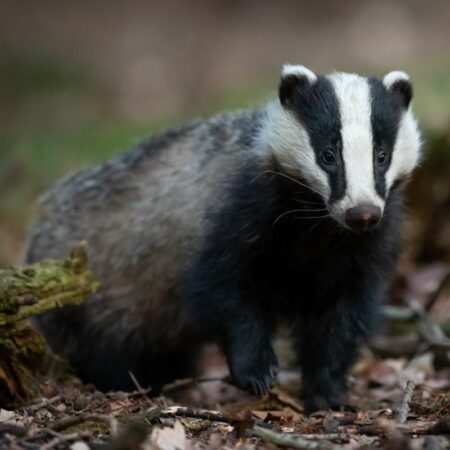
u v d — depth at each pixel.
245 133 11.64
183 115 28.81
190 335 12.94
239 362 10.77
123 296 12.95
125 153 13.50
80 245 10.77
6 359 10.13
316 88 10.52
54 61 35.75
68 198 13.79
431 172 16.06
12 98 32.75
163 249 12.40
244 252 10.95
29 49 36.97
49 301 10.37
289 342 13.29
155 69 35.97
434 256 16.17
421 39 36.75
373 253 11.07
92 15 40.88
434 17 38.56
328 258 11.06
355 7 40.22
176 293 12.43
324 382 11.10
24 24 39.56
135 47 38.12
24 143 26.55
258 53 37.31
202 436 8.51
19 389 10.22
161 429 8.20
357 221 9.63
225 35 39.22
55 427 8.37
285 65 10.95
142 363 13.27
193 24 40.38
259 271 11.13
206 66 36.09
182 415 8.96
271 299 11.34
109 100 32.97
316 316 11.40
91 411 9.63
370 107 10.23
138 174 12.97
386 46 36.47
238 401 11.94
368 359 13.46
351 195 9.78
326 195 10.11
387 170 10.22
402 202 11.34
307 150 10.34
